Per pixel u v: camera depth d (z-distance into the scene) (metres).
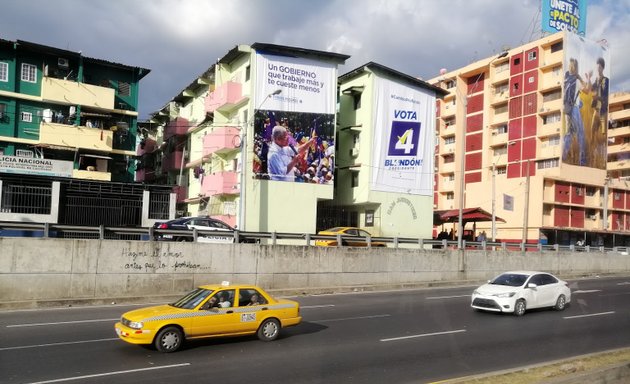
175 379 9.05
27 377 9.01
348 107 42.56
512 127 65.31
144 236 24.64
